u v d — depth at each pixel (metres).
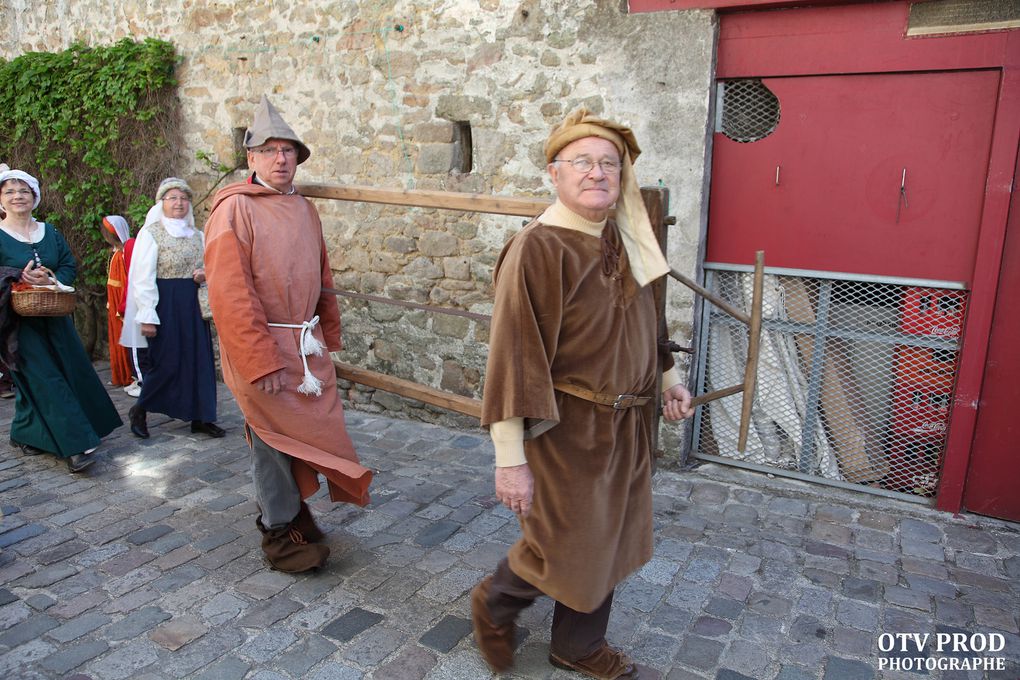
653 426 2.20
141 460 3.97
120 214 5.62
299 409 2.64
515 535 3.15
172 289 4.10
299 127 4.76
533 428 1.89
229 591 2.68
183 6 5.04
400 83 4.32
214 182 5.19
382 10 4.28
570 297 1.84
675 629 2.48
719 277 3.74
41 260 3.72
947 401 3.36
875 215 3.30
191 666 2.26
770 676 2.25
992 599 2.68
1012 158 2.98
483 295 4.29
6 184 3.61
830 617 2.56
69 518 3.26
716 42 3.47
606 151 1.79
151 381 4.19
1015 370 3.14
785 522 3.27
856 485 3.58
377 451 4.16
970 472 3.30
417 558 2.94
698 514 3.35
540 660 2.30
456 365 4.46
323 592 2.68
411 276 4.52
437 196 2.58
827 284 3.50
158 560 2.90
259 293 2.57
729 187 3.58
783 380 3.68
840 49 3.24
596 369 1.90
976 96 3.04
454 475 3.82
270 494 2.69
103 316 6.07
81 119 5.55
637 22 3.55
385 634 2.43
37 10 5.91
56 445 3.68
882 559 2.96
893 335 3.40
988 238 3.07
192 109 5.18
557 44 3.79
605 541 1.96
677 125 3.54
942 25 3.04
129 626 2.46
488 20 3.96
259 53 4.80
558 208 1.89
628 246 1.91
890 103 3.20
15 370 3.59
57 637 2.39
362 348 4.82
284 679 2.21
